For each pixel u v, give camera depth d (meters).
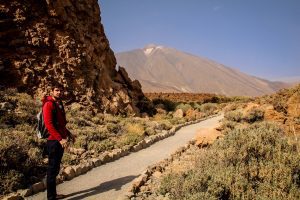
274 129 12.09
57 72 19.73
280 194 6.16
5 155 8.14
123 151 12.73
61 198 6.98
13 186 7.30
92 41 24.36
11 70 18.16
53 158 6.57
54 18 21.02
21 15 19.66
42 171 8.76
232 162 7.75
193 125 24.89
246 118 17.89
